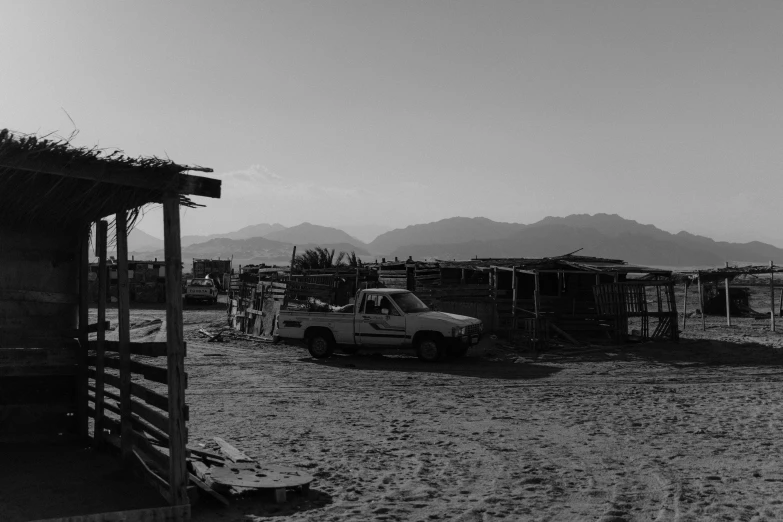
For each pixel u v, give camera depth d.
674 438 10.05
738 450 9.29
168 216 6.21
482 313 24.72
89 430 9.45
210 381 15.88
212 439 9.79
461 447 9.50
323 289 27.83
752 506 6.91
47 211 7.59
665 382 16.02
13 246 8.24
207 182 6.30
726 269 30.73
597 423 11.20
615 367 18.66
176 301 6.20
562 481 7.84
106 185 6.68
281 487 7.00
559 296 25.67
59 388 8.64
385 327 19.80
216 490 7.08
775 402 13.05
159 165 6.02
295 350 22.44
